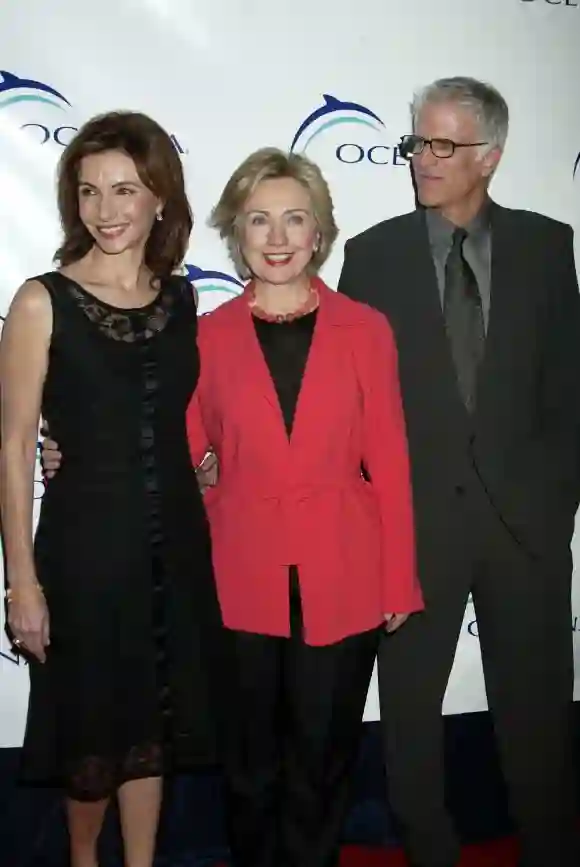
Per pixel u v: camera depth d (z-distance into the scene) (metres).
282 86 1.83
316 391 1.46
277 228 1.42
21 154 1.77
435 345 1.64
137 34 1.77
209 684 1.53
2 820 1.95
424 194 1.65
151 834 1.66
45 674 1.48
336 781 1.61
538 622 1.72
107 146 1.39
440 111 1.60
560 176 1.92
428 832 1.80
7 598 1.48
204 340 1.52
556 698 1.76
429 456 1.66
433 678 1.75
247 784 1.59
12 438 1.41
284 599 1.47
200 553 1.51
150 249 1.52
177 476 1.49
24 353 1.39
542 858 1.83
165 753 1.52
